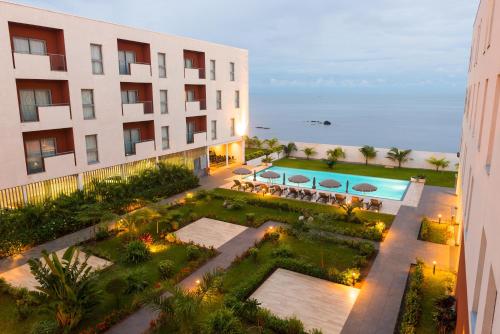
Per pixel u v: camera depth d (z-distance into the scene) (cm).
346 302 1359
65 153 2167
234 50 3500
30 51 1980
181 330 998
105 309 1305
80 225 2033
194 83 3061
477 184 774
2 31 1761
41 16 1927
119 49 2503
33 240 1811
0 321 1241
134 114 2555
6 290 1407
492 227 506
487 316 509
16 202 1938
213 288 1134
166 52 2759
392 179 3253
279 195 2738
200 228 2070
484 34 1036
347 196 2753
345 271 1514
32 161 2036
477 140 897
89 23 2188
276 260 1628
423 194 2744
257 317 1218
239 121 3688
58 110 2062
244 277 1525
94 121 2281
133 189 2467
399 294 1409
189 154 3166
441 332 1150
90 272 1367
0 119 1794
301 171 3578
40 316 1255
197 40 3041
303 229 1748
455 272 1542
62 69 2106
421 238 1922
